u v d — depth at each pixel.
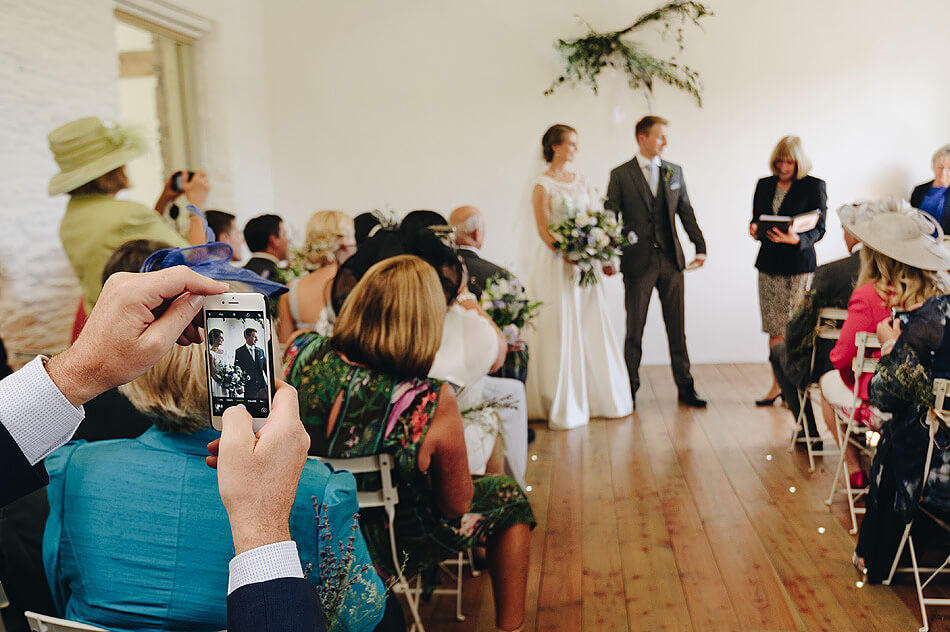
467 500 1.92
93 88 4.43
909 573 2.85
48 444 0.62
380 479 1.86
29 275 3.99
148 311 0.61
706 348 6.49
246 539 0.62
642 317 5.18
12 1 3.87
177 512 1.12
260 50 6.67
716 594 2.77
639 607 2.70
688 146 6.29
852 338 3.16
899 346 2.54
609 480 3.91
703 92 6.21
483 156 6.57
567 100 6.39
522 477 3.38
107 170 3.18
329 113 6.72
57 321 4.16
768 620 2.59
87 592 1.15
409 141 6.65
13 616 1.29
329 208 6.83
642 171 5.09
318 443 1.83
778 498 3.60
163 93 5.83
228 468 0.62
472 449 2.62
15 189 3.91
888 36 5.98
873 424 3.17
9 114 3.87
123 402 1.63
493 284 3.87
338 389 1.82
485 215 6.62
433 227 3.21
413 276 1.81
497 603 2.23
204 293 0.63
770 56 6.11
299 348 1.91
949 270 2.94
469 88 6.51
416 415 1.80
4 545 1.28
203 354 1.12
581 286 4.77
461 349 2.58
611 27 6.25
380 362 1.81
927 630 2.49
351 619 1.25
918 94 6.01
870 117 6.07
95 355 0.60
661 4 6.16
